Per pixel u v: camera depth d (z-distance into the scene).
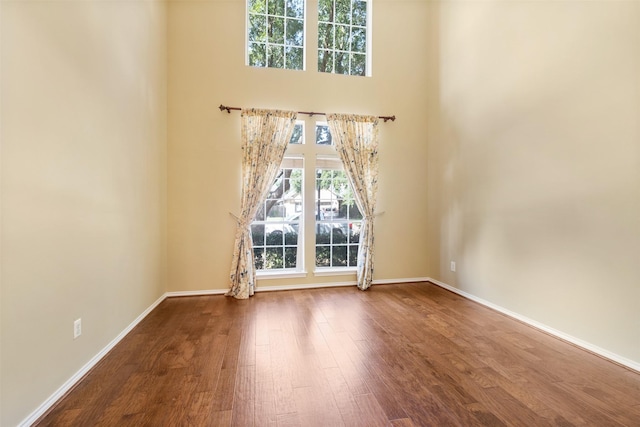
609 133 2.40
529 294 3.12
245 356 2.47
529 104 3.08
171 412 1.79
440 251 4.57
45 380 1.80
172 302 3.83
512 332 2.95
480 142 3.75
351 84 4.54
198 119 4.09
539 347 2.63
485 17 3.64
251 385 2.06
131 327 2.98
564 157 2.74
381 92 4.64
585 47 2.56
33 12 1.70
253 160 4.12
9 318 1.55
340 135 4.42
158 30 3.67
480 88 3.74
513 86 3.27
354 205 4.68
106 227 2.50
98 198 2.38
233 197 4.18
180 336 2.85
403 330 2.99
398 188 4.73
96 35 2.33
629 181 2.29
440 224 4.55
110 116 2.55
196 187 4.10
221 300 3.92
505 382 2.11
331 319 3.28
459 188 4.14
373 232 4.59
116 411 1.80
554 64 2.82
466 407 1.84
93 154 2.30
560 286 2.80
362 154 4.50
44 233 1.80
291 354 2.50
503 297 3.45
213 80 4.12
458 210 4.16
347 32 4.63
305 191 4.41
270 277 4.32
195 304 3.76
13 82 1.56
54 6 1.86
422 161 4.81
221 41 4.14
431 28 4.73
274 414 1.77
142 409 1.81
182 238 4.07
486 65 3.64
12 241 1.56
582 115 2.59
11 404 1.56
